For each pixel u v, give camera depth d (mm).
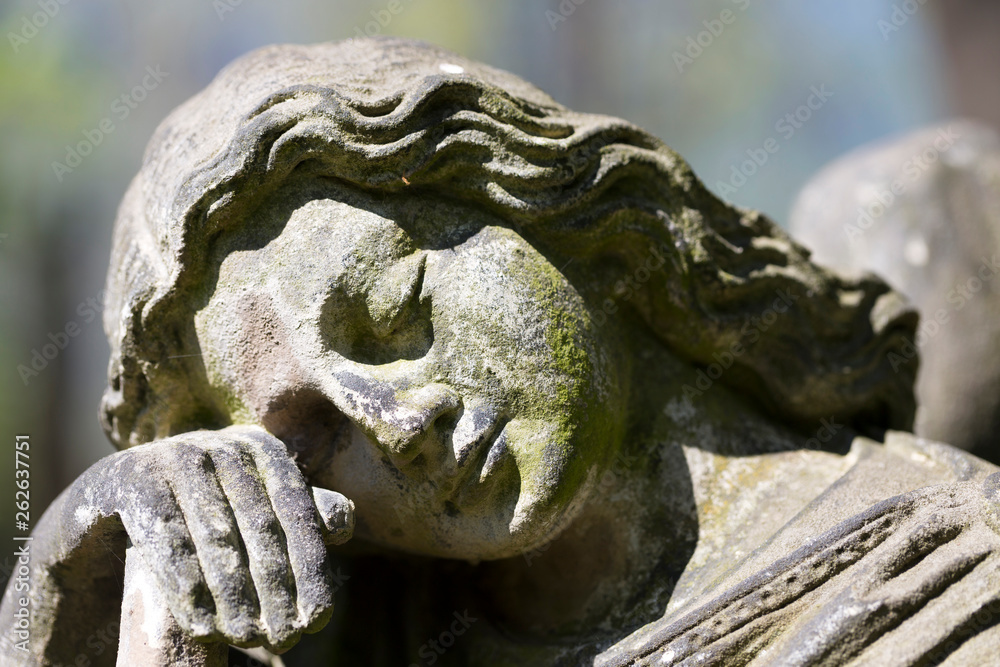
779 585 950
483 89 976
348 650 1044
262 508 927
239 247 964
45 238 2307
